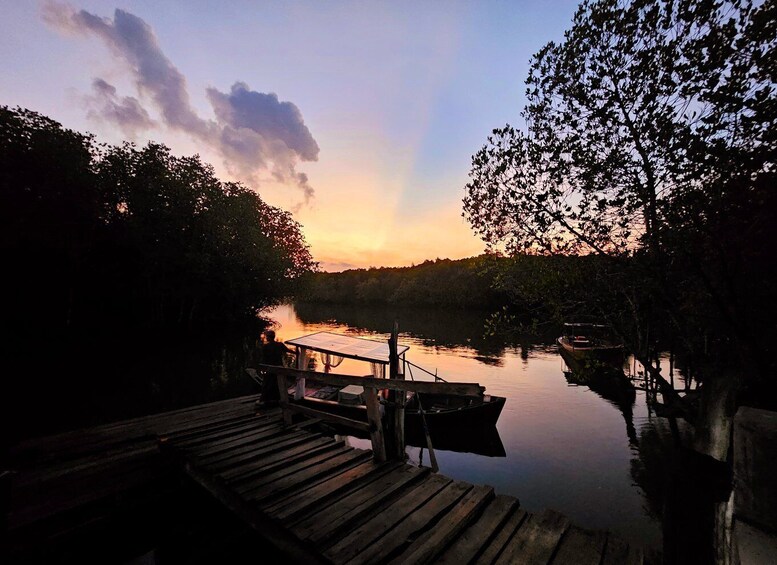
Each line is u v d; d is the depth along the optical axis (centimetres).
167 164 3189
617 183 567
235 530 593
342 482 525
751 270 474
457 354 2627
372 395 591
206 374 1844
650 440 1023
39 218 2289
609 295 700
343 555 378
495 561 378
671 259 555
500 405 1033
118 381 1614
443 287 7125
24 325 2597
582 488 768
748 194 424
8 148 2186
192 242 3158
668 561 280
